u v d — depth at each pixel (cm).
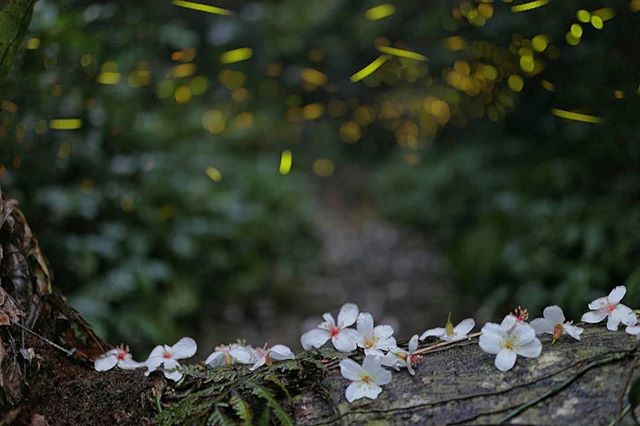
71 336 143
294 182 463
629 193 265
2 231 136
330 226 479
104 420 124
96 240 268
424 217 445
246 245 372
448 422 109
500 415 108
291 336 324
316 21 538
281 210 427
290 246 413
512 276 294
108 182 281
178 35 333
